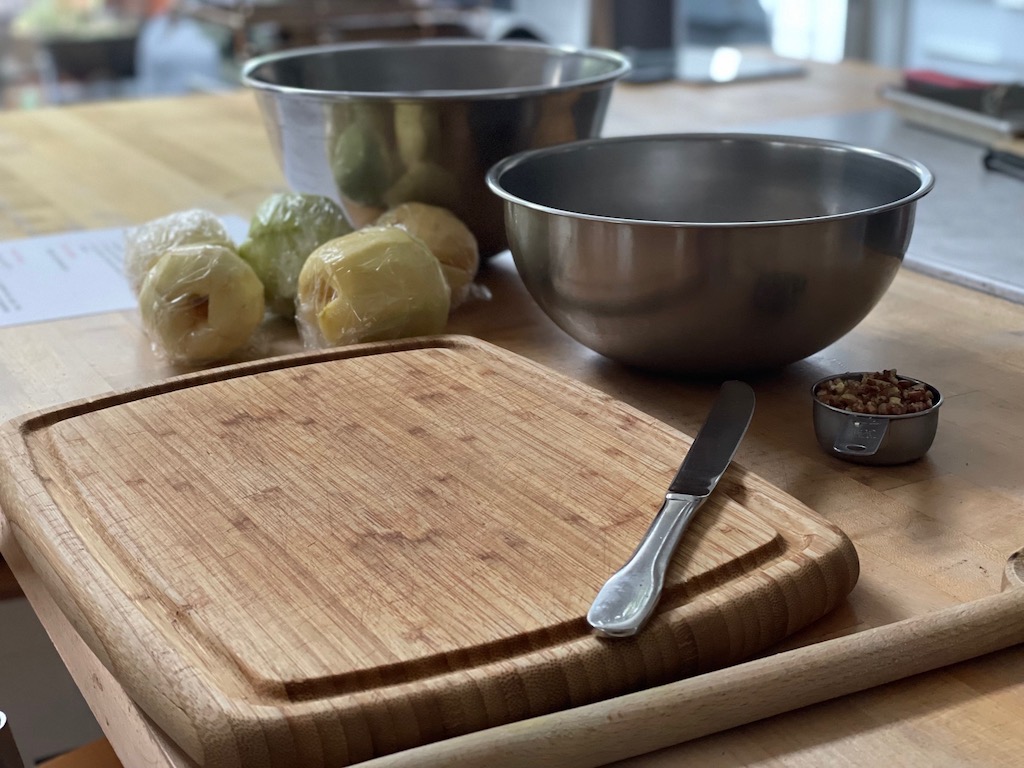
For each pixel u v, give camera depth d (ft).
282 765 1.48
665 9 6.91
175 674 1.56
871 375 2.38
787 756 1.51
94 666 1.85
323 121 3.30
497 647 1.61
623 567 1.74
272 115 3.46
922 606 1.83
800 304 2.45
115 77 13.11
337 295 2.78
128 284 3.19
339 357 2.69
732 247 2.36
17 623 2.81
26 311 3.27
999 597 1.67
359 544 1.87
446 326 3.14
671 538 1.81
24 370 2.87
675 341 2.53
